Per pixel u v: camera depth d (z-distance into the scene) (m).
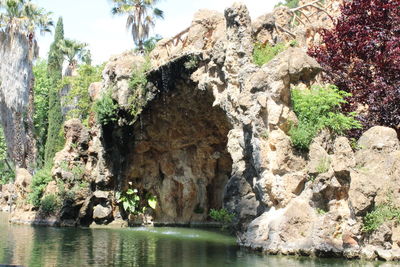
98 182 30.12
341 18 22.09
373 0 21.17
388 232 15.30
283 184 16.59
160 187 31.73
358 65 20.83
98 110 29.11
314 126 17.03
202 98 26.31
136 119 29.00
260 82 17.64
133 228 28.59
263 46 22.02
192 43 25.52
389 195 15.97
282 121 17.00
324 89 17.80
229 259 15.11
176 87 26.56
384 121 19.20
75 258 15.54
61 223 29.17
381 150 16.62
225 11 22.16
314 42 25.89
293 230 15.73
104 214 29.97
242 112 18.56
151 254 16.55
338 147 15.59
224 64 22.14
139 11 40.59
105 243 20.08
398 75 19.72
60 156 30.69
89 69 44.81
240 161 20.48
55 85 50.75
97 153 30.56
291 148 16.88
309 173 16.16
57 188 30.30
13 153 48.44
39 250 17.45
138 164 30.95
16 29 45.66
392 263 14.36
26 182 32.47
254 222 17.25
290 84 17.55
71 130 31.00
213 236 23.47
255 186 17.80
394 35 20.59
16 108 46.78
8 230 25.53
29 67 47.09
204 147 29.91
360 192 15.47
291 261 14.45
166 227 29.88
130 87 28.17
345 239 15.09
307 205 15.94
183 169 31.05
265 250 16.08
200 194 31.14
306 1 33.03
